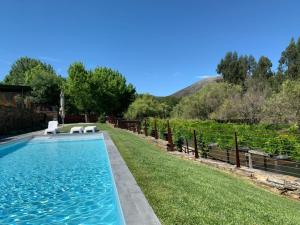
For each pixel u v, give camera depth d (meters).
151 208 4.96
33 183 9.48
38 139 23.11
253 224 4.94
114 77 62.47
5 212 6.71
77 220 6.03
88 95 53.78
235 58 73.56
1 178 10.39
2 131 25.64
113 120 40.94
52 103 56.56
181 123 19.94
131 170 8.43
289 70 54.38
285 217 5.77
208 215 5.08
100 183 9.20
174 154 14.92
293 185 8.53
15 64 72.62
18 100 38.06
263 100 29.98
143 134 24.23
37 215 6.45
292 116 22.19
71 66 54.28
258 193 7.88
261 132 13.77
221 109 33.81
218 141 14.05
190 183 7.44
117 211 5.70
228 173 10.87
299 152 10.76
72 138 23.33
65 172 11.16
